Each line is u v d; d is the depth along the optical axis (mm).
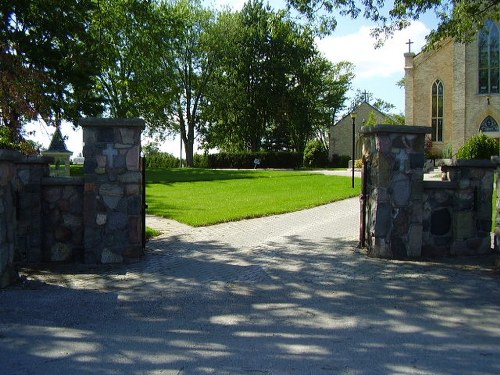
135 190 7816
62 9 16734
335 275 7016
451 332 4707
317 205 14930
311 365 3902
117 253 7812
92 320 5059
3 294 5984
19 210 7828
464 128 37281
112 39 26688
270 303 5695
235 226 11539
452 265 7633
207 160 51188
